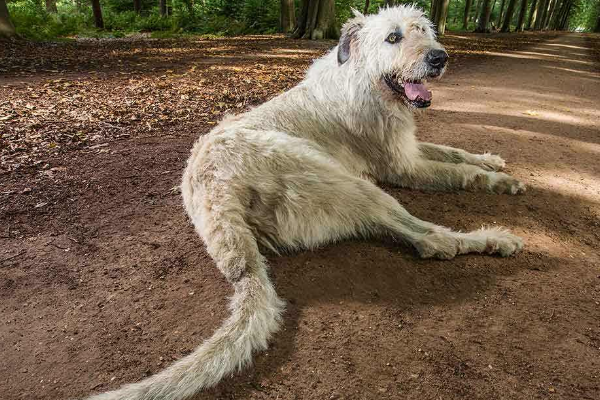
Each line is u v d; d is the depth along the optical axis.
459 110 8.12
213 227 2.88
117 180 4.78
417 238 3.28
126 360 2.43
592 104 9.13
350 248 3.38
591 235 3.73
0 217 3.96
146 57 14.63
